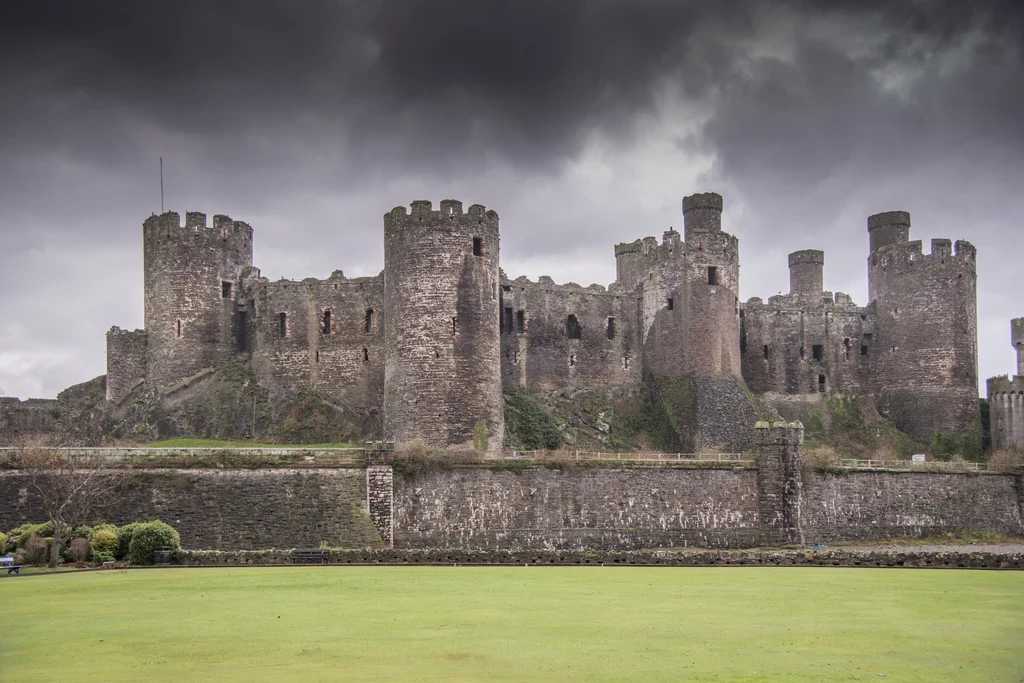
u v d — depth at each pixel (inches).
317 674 1007.6
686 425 3265.3
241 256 3312.0
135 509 2135.8
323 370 3115.2
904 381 3681.1
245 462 2255.2
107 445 2876.5
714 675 1009.5
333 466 2304.4
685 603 1482.5
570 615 1359.5
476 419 2768.2
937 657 1103.0
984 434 3639.3
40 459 2100.1
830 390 3745.1
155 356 3189.0
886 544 2746.1
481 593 1569.9
